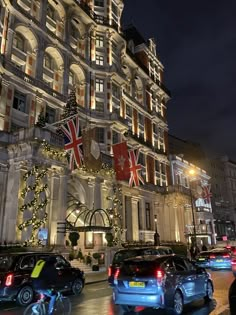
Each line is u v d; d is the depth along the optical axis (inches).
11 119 1059.3
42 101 1181.7
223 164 3302.2
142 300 361.1
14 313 384.8
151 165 1913.1
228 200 3154.5
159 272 364.2
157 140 2091.5
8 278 432.5
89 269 987.3
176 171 2155.5
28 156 934.4
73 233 1009.5
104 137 1439.5
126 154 1181.7
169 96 2353.6
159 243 1499.8
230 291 296.7
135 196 1612.9
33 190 917.8
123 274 386.3
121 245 1230.9
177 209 1899.6
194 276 419.2
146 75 2047.2
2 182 949.8
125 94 1750.7
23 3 1235.9
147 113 1995.6
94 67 1514.5
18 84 1101.1
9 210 916.6
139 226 1646.2
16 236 884.6
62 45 1344.7
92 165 1018.1
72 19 1492.4
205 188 2268.7
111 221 1217.4
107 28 1636.3
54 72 1315.2
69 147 940.6
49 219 996.6
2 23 1084.5
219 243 2390.5
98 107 1488.7
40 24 1248.8
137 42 2253.9
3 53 1065.5
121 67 1726.1
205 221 2260.1
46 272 347.9
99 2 1721.2
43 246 884.6
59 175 1055.6
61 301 356.5
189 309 394.6
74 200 1217.4
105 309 397.7
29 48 1219.2
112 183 1352.1
